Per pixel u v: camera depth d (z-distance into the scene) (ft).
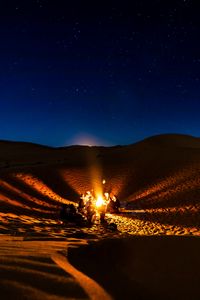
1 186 75.87
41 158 191.83
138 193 87.25
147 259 17.29
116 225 48.57
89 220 49.85
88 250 18.60
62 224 48.83
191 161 112.16
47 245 19.83
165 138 210.18
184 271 15.44
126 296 11.73
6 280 11.09
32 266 13.16
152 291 12.80
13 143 278.67
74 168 114.21
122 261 16.90
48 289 10.69
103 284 12.58
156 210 67.72
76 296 10.40
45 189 88.79
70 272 13.03
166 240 20.92
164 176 99.71
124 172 108.06
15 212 54.08
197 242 20.48
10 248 17.20
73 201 81.20
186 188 83.97
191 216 60.49
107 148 225.35
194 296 12.63
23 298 9.77
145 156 124.16
